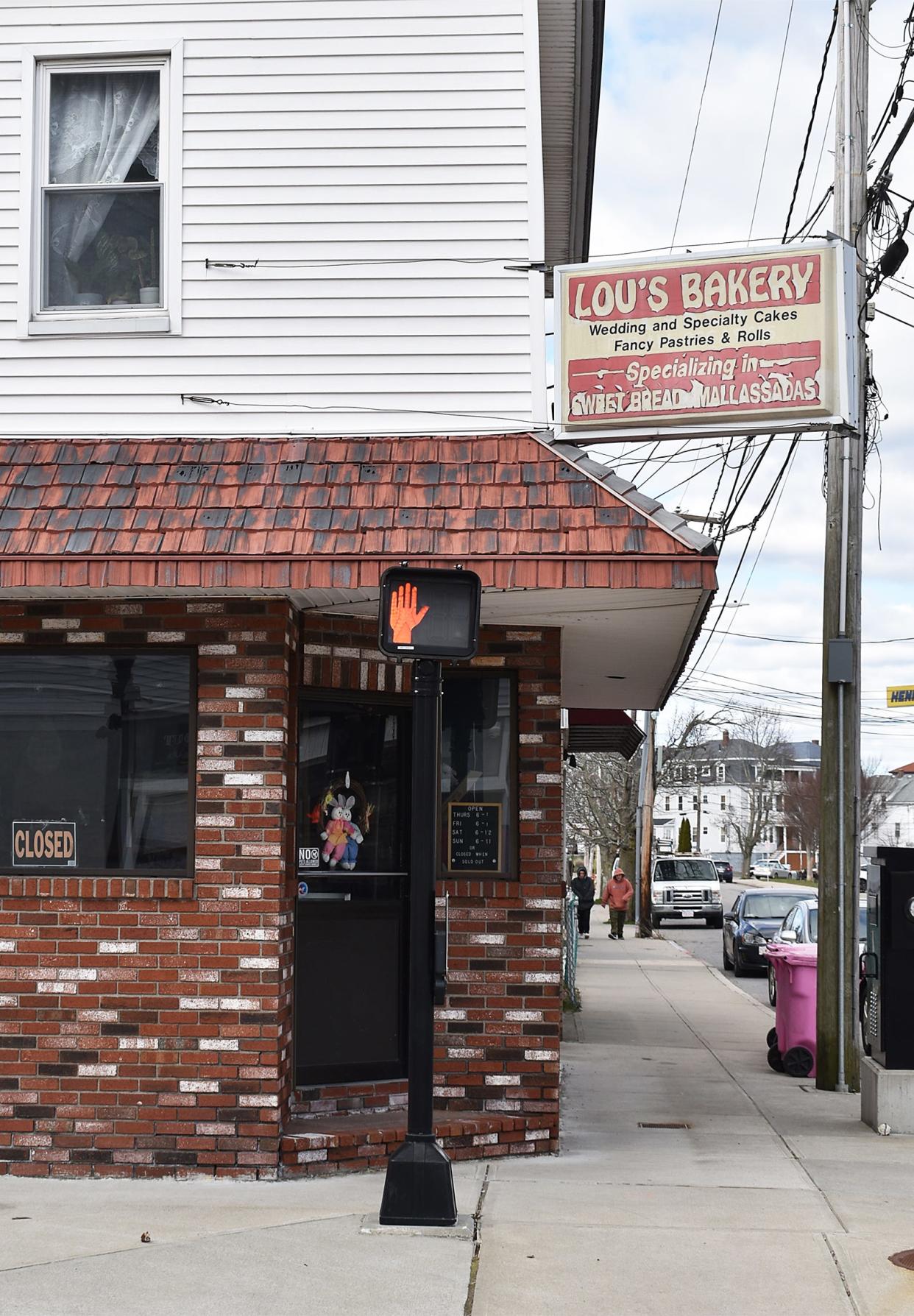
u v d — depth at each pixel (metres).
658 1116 10.75
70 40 8.92
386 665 8.92
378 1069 8.84
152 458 8.32
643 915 38.09
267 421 8.62
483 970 8.91
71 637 8.30
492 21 8.85
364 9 8.88
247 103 8.85
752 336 8.26
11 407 8.70
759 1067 13.77
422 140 8.80
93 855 8.26
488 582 7.64
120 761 8.29
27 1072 7.99
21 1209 7.14
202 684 8.14
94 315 8.82
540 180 8.74
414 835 6.83
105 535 7.78
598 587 7.64
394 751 9.17
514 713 9.22
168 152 8.88
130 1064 7.94
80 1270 6.05
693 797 130.50
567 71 11.19
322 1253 6.34
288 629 8.23
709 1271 6.21
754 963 25.45
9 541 7.79
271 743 8.06
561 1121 10.39
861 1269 6.27
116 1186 7.70
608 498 7.95
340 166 8.80
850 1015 12.45
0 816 8.33
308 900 8.70
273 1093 7.87
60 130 9.03
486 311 8.66
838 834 12.79
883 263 12.63
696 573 7.61
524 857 9.01
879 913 10.42
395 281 8.71
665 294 8.37
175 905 8.01
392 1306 5.68
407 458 8.28
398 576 6.72
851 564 13.34
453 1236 6.61
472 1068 8.85
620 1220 7.07
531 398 8.59
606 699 14.77
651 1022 17.75
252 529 7.78
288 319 8.70
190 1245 6.43
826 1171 8.50
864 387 13.25
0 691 8.40
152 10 8.91
